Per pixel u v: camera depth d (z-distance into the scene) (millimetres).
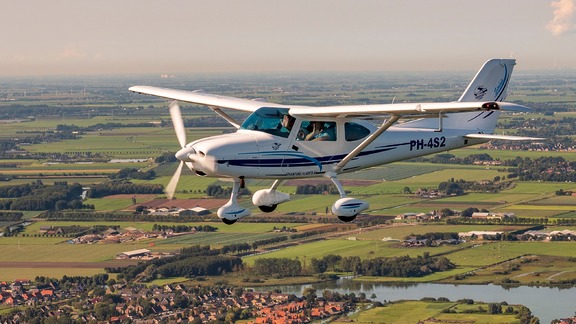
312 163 42719
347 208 43000
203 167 41188
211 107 47906
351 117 42875
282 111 42375
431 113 40594
